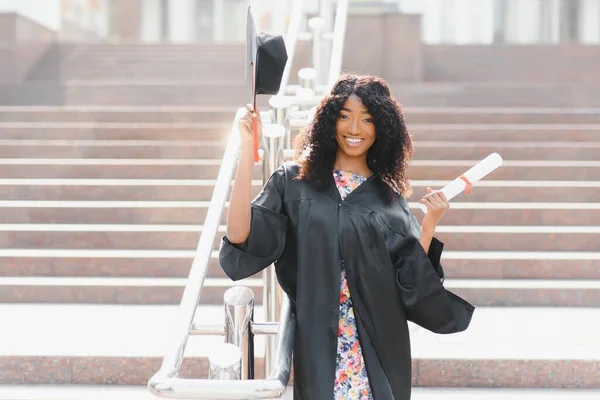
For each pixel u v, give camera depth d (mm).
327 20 7617
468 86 10125
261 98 9156
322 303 2240
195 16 31922
